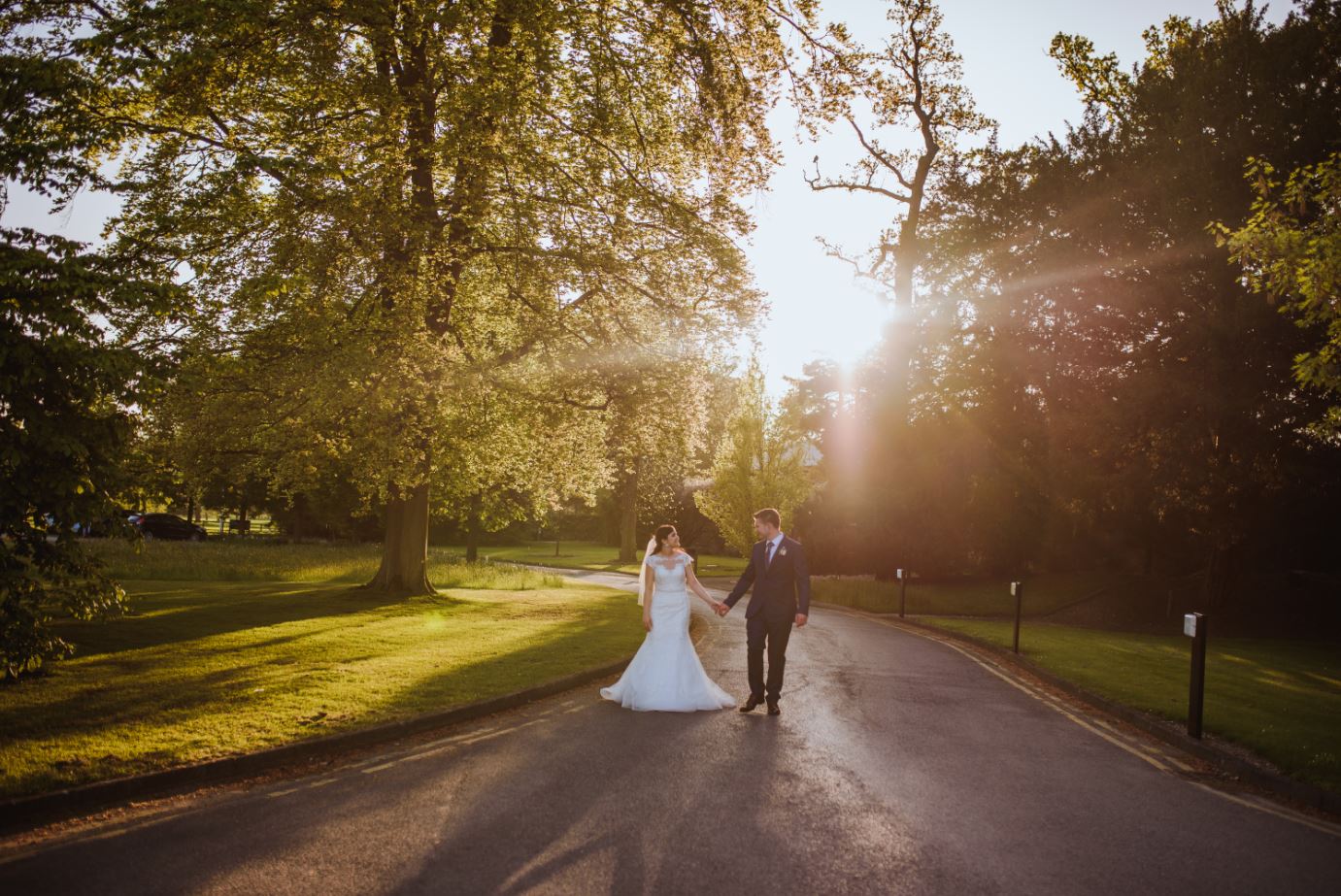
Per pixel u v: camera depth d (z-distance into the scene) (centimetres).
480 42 1541
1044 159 2997
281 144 1457
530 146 1502
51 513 823
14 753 629
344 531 5509
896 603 2752
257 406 1486
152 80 1272
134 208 1438
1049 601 3023
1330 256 1038
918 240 3484
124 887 427
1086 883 463
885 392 3484
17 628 827
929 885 452
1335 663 1827
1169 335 2530
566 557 5838
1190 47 2750
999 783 662
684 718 862
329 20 1424
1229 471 2295
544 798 588
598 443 2041
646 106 1639
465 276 1712
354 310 1457
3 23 1273
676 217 1662
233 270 1430
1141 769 732
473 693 910
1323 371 1121
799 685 1091
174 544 3559
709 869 466
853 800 600
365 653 1152
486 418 1614
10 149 953
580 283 1638
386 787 610
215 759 630
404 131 1542
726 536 4153
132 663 1029
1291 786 659
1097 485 2622
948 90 3378
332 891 428
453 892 429
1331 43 2364
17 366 775
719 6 1603
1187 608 2720
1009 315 3011
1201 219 2355
